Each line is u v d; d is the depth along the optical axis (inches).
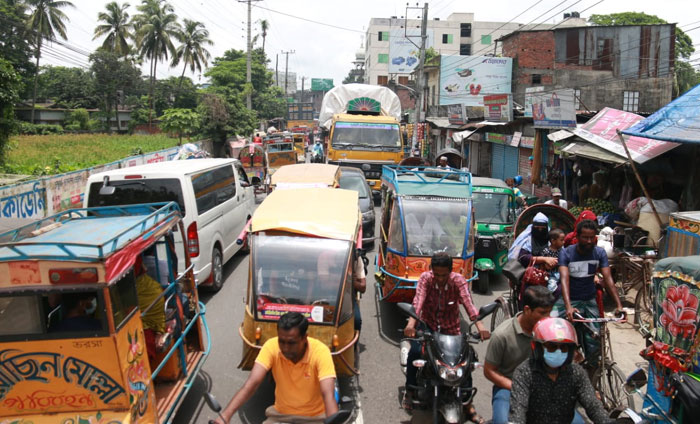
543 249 263.4
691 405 151.8
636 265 337.4
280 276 226.4
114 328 147.9
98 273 143.9
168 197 328.5
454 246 307.1
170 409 184.1
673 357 160.9
